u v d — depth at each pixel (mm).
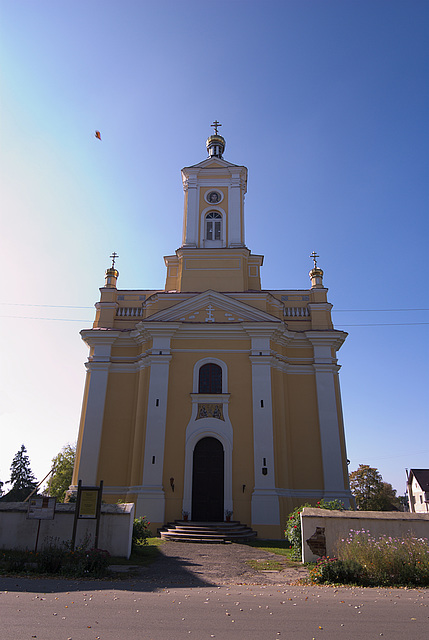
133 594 9266
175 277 29656
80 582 10586
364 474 56719
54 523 14180
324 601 8883
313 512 14297
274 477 23109
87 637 6203
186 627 6805
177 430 24266
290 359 26859
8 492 64312
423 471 60219
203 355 25672
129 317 28297
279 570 13164
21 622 6844
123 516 14273
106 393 26125
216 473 23703
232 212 30250
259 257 29797
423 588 10586
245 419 24391
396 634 6590
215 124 35281
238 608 8141
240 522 22516
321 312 27859
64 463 52625
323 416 25391
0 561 12375
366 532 13500
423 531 13477
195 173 31266
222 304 26797
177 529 20953
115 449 25141
